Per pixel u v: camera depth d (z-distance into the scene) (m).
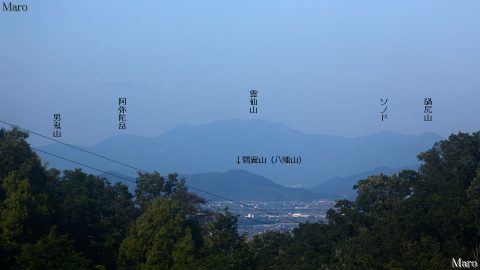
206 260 44.78
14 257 39.53
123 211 52.34
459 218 50.34
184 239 45.91
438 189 58.00
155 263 45.88
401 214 52.41
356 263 50.69
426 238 48.56
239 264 45.34
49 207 45.09
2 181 44.22
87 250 48.53
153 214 47.69
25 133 47.59
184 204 55.62
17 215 40.66
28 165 45.75
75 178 52.72
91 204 49.97
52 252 38.34
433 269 45.91
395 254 49.75
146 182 56.50
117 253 49.00
